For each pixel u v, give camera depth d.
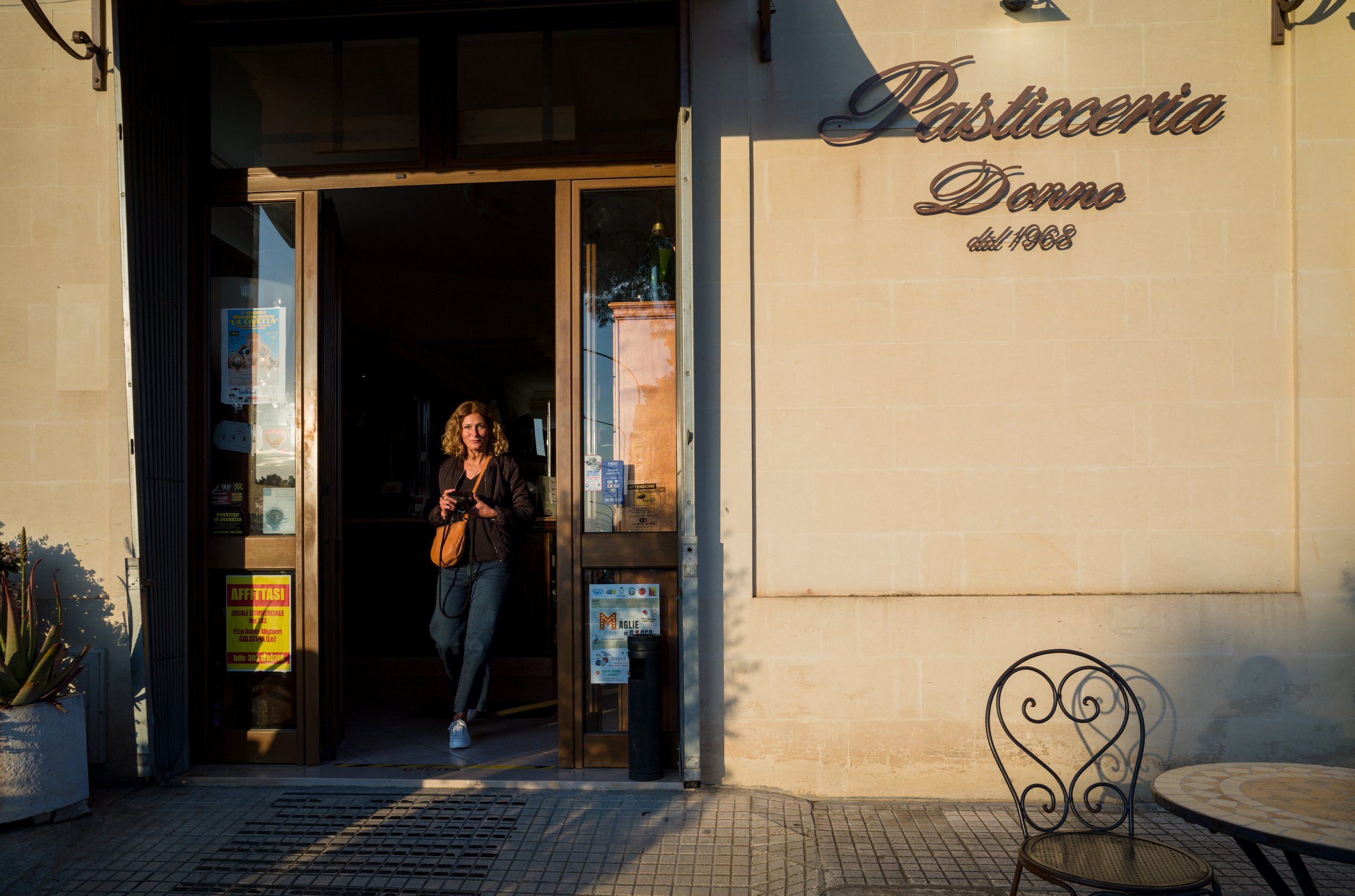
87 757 4.04
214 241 4.51
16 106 4.26
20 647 3.58
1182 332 4.06
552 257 7.76
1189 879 2.31
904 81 4.13
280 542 4.38
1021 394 4.08
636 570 4.30
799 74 4.15
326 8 4.25
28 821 3.59
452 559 4.68
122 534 4.18
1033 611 4.00
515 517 4.73
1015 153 4.12
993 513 4.07
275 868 3.26
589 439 4.36
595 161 4.35
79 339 4.23
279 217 4.50
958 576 4.06
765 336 4.13
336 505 4.52
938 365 4.10
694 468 4.02
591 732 4.30
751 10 4.16
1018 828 3.67
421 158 4.42
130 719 4.14
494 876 3.21
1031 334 4.09
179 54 4.32
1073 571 4.04
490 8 4.23
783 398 4.12
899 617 4.02
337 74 4.45
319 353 4.42
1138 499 4.05
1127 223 4.08
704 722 4.05
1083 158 4.10
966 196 4.11
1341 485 3.98
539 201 6.12
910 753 4.01
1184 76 4.08
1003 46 4.12
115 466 4.19
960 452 4.08
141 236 4.01
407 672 6.60
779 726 4.03
